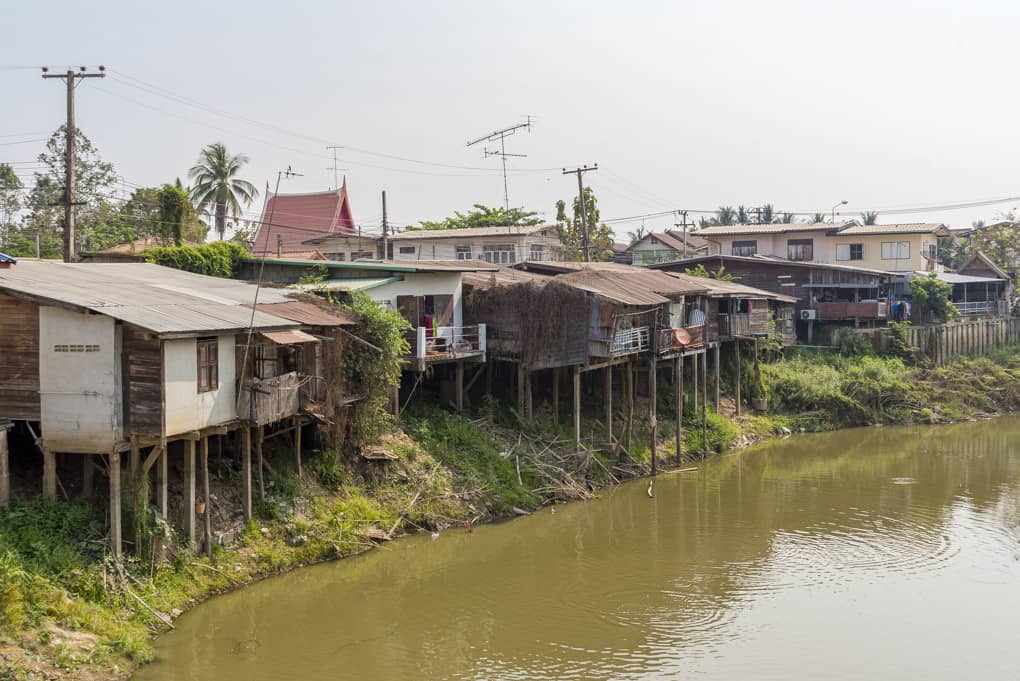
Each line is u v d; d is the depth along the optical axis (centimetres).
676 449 3859
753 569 2522
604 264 4725
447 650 1978
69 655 1673
